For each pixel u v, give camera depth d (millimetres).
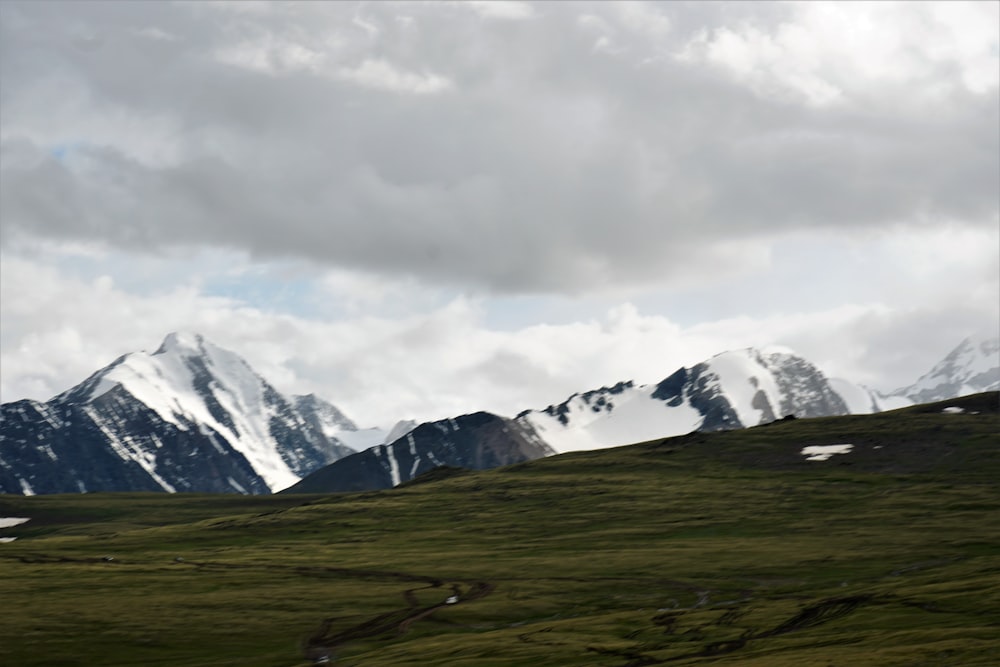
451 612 166875
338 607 172750
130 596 183375
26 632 155375
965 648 102875
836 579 180375
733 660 112438
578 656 125938
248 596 181875
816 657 106312
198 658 143250
